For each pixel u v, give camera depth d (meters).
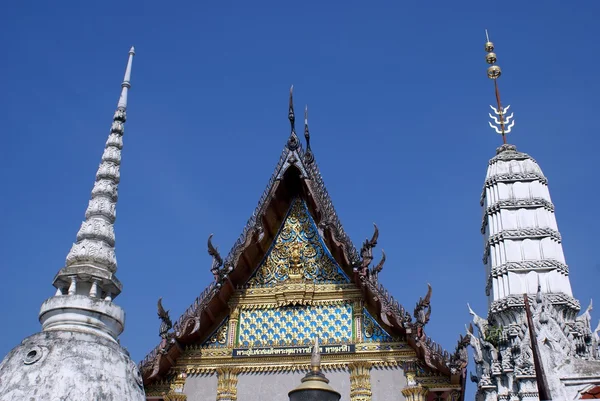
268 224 26.38
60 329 16.86
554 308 21.94
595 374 19.81
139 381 17.27
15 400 15.11
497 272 23.56
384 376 23.52
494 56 29.25
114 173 20.36
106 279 18.14
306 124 27.56
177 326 24.03
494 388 21.45
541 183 25.38
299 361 24.22
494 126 27.77
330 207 25.77
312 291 25.36
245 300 25.66
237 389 24.02
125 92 22.03
